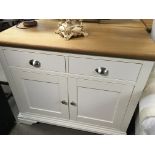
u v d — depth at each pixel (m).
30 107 1.32
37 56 0.93
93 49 0.81
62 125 1.36
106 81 0.93
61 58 0.90
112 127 1.25
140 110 0.86
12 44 0.90
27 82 1.13
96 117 1.21
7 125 1.36
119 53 0.78
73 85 1.02
